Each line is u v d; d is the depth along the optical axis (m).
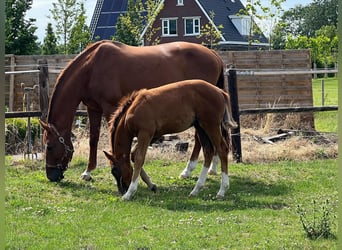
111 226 6.11
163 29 42.66
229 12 43.88
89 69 8.57
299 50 15.57
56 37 30.92
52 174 8.45
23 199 7.35
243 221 6.31
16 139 11.47
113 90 8.45
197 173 9.19
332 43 41.81
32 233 5.87
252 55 15.68
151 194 7.81
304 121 14.53
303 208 6.88
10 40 25.97
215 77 9.26
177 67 8.88
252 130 13.47
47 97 10.05
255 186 8.29
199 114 7.62
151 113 7.44
